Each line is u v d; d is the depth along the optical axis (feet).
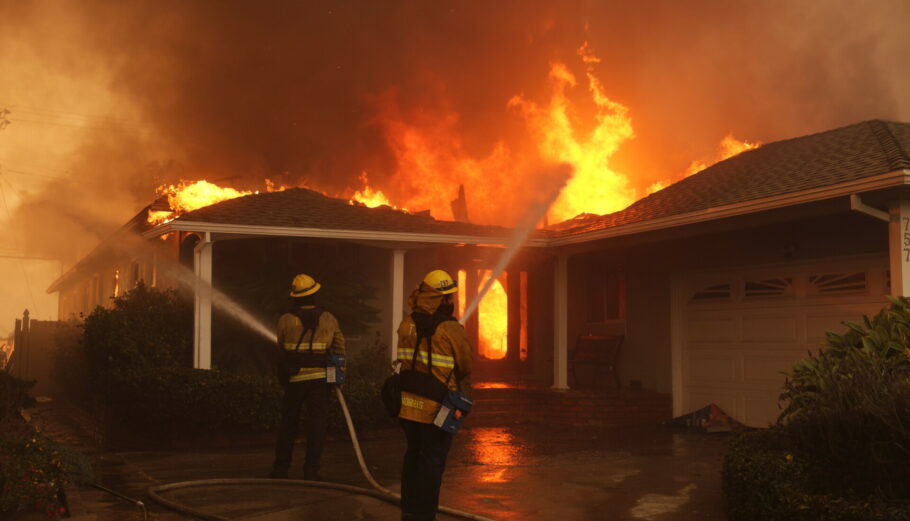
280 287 44.04
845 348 23.15
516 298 58.80
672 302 47.42
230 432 35.63
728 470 21.21
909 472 17.17
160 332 42.65
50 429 43.37
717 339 44.47
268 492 24.22
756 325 42.16
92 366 43.37
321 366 26.07
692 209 39.45
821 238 38.93
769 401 41.14
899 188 31.17
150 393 35.22
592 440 38.42
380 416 37.86
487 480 27.17
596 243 46.57
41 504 19.36
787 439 20.97
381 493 23.27
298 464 30.53
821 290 38.91
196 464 30.40
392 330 45.42
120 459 31.83
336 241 46.85
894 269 31.50
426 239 44.73
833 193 32.40
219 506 22.16
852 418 18.15
